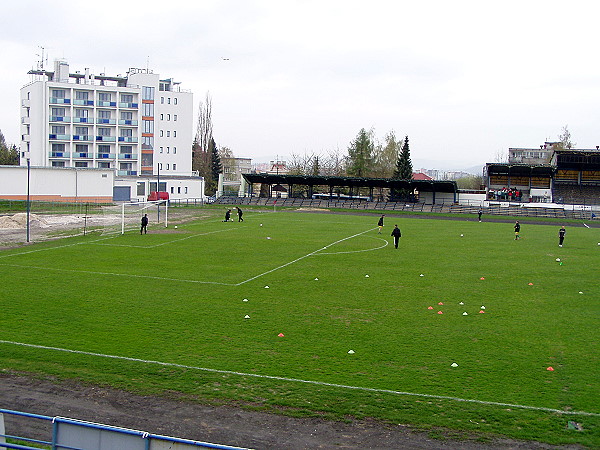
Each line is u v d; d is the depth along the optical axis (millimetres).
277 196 119188
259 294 30719
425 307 28266
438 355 21109
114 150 116562
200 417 15945
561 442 14742
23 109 114500
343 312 27141
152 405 16625
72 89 111188
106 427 12070
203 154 146875
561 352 21547
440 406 16734
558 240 58062
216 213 86750
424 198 108875
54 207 83062
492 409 16547
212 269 37875
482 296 30844
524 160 168625
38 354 20453
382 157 146625
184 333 23375
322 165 164625
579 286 33656
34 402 16734
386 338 23109
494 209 97625
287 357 20703
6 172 88188
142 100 118938
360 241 54688
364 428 15445
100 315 25812
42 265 37781
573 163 113312
